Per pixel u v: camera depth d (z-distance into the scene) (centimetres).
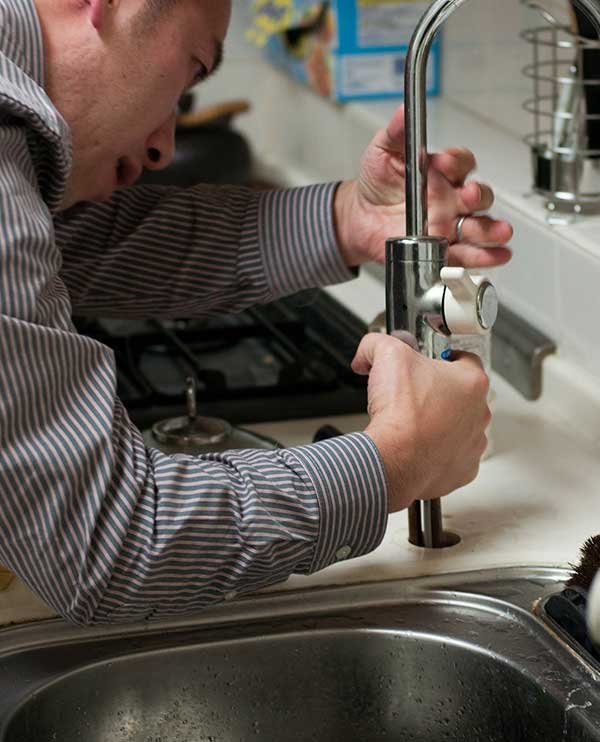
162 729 109
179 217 148
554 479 134
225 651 109
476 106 205
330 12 213
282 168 249
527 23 182
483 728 107
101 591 100
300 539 104
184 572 101
